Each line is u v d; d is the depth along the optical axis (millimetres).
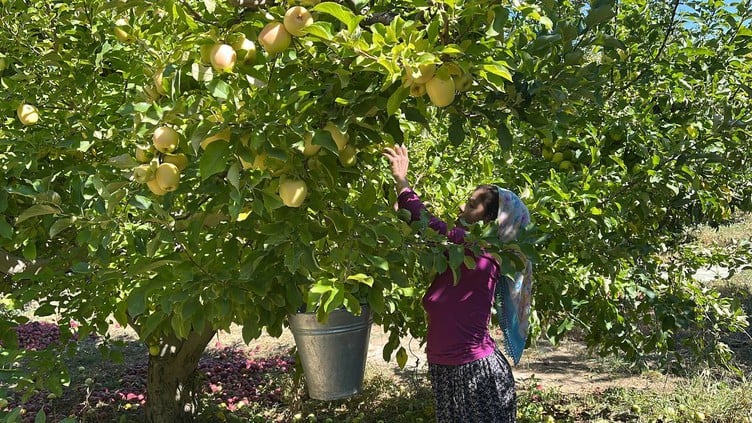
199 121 1881
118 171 2781
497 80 1775
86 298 3361
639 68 3752
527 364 7219
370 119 2084
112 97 2908
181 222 2236
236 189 1849
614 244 3582
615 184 3416
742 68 3795
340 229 2133
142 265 2180
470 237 2270
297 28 1765
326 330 2619
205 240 2551
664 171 3330
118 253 3154
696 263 4492
